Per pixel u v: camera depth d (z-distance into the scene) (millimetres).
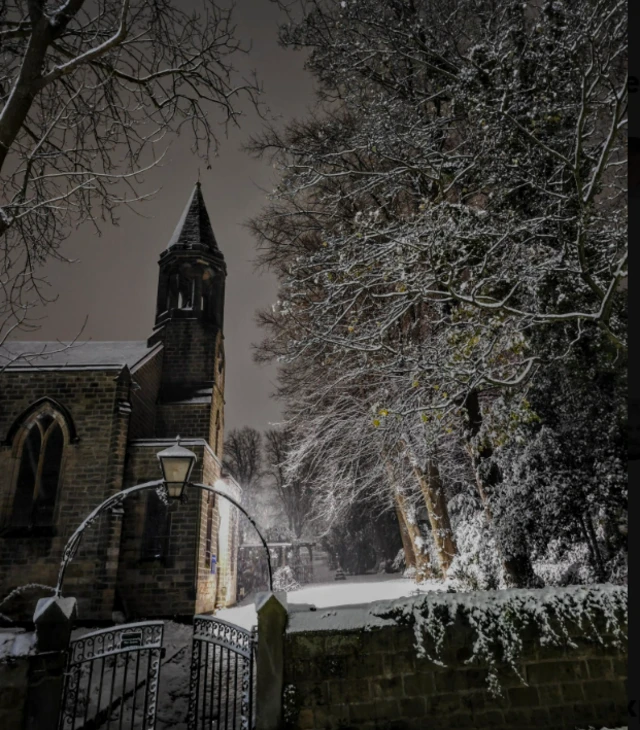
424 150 9422
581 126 6504
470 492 17172
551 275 8500
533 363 8641
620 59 7207
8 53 9211
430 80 10430
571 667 6613
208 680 11453
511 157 8641
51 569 16953
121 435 18641
